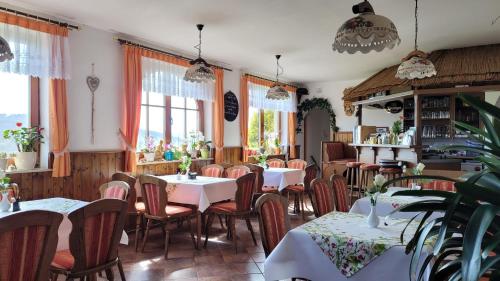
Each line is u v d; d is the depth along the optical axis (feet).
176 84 20.52
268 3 13.78
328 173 29.07
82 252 7.92
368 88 25.41
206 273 11.88
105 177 16.70
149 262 12.92
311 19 15.60
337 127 32.27
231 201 16.52
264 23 16.12
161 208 13.69
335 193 12.42
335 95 32.37
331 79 31.45
